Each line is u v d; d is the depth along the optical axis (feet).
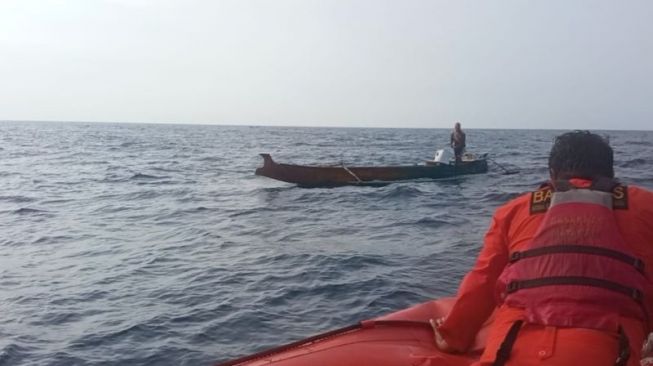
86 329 23.67
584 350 6.61
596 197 7.49
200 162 132.46
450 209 56.13
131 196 71.87
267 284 29.40
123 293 28.68
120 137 309.22
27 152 171.32
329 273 31.12
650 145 217.56
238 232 45.70
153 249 39.52
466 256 34.68
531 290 7.20
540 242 7.42
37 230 48.03
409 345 9.64
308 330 22.88
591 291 6.93
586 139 8.11
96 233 46.32
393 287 28.02
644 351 6.74
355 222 49.49
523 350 6.89
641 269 7.10
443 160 79.15
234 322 23.89
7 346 21.89
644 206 7.44
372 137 338.95
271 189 75.41
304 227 47.55
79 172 106.73
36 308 26.58
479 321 8.20
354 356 9.30
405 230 44.86
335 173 73.26
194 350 21.20
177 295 27.99
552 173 8.23
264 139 297.53
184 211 58.49
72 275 32.58
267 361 9.82
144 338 22.50
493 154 156.76
